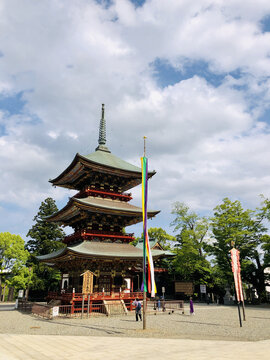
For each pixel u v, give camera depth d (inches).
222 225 2353.6
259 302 2297.0
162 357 505.0
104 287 1582.2
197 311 1701.5
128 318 1336.1
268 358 481.7
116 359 498.0
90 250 1552.7
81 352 570.3
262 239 2138.3
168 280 2763.3
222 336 838.5
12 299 2878.9
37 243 2819.9
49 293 1793.8
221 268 2354.8
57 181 2021.4
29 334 882.1
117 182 1946.4
